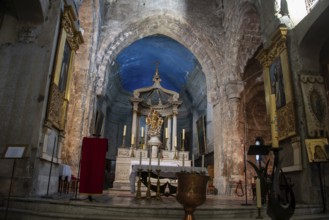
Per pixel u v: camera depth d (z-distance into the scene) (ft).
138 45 67.77
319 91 25.31
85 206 15.52
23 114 21.01
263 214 17.54
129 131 82.84
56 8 23.72
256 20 43.55
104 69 46.55
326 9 23.03
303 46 26.27
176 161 47.88
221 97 48.06
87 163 18.94
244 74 48.37
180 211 15.26
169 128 60.95
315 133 23.81
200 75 66.08
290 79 26.25
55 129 24.79
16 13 23.06
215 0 54.08
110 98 76.28
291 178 25.55
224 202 23.39
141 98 61.62
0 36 22.59
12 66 22.07
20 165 19.74
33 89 21.62
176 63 72.79
